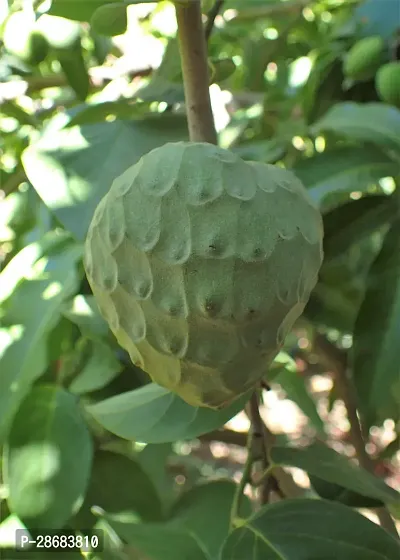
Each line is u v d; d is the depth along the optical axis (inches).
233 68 16.9
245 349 11.3
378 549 13.1
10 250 23.0
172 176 11.4
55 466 15.2
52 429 15.5
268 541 13.1
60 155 14.9
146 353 11.7
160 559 14.5
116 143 15.2
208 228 11.1
